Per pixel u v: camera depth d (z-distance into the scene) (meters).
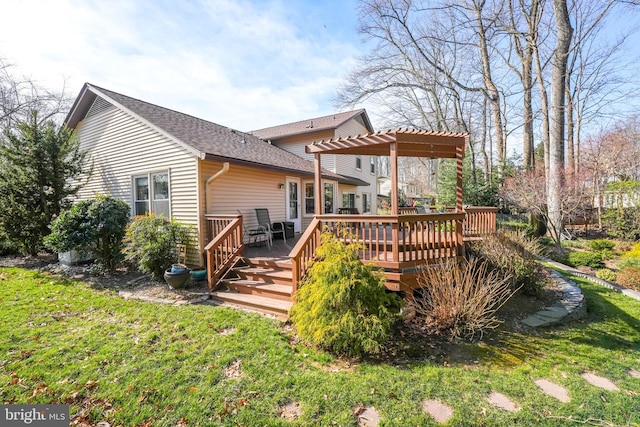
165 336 3.83
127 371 3.07
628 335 4.14
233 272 5.95
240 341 3.71
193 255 6.81
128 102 8.20
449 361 3.34
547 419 2.46
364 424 2.40
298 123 17.73
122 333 3.89
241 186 7.99
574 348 3.70
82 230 6.41
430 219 4.98
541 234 11.88
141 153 7.67
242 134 11.94
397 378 2.98
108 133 8.48
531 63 14.12
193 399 2.68
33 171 7.67
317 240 5.38
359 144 5.07
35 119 7.80
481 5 13.12
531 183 11.94
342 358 3.37
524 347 3.69
